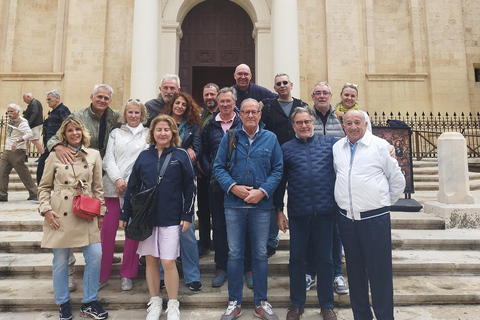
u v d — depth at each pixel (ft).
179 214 10.01
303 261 9.89
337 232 11.35
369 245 8.60
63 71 42.04
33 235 15.02
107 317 10.03
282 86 12.92
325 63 42.19
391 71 44.29
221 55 42.75
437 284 11.77
